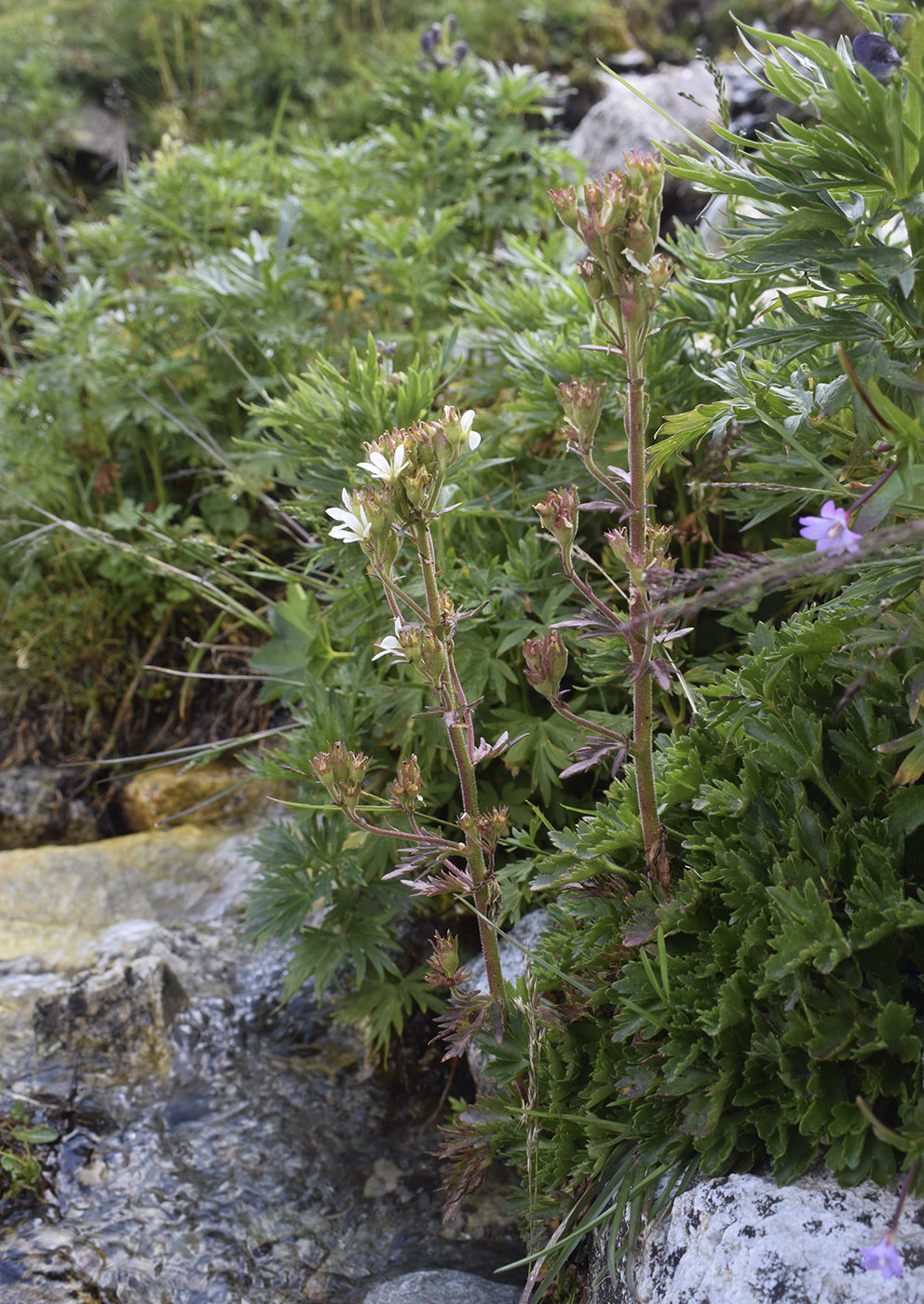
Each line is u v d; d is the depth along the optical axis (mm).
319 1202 2547
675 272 2582
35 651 4484
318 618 2996
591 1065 1971
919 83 1481
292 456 3045
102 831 4266
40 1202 2551
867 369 1654
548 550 2910
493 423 3182
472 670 2691
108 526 4426
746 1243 1548
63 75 8164
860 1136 1516
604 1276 1822
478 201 4535
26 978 3197
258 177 4945
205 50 8586
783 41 1611
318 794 2764
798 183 1697
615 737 1801
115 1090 2867
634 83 6645
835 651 1826
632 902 1893
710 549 2969
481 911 1992
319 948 2666
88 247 5012
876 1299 1408
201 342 4320
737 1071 1674
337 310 4555
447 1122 2734
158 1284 2352
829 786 1745
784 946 1594
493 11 8414
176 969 3232
